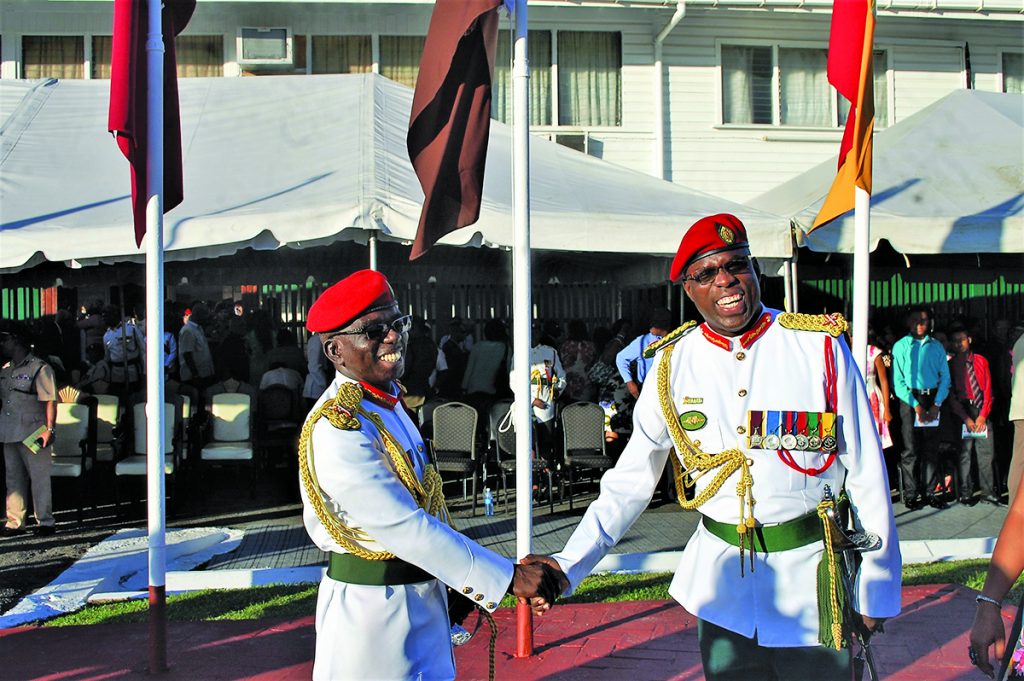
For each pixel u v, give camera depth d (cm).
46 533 843
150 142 515
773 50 1470
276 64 1395
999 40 1516
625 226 802
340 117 985
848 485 311
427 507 301
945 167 966
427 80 543
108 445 971
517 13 541
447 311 1434
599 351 1273
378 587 293
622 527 327
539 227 789
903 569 692
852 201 612
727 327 314
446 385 1141
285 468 1171
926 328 935
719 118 1455
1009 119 1095
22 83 1112
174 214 766
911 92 1495
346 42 1434
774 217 843
